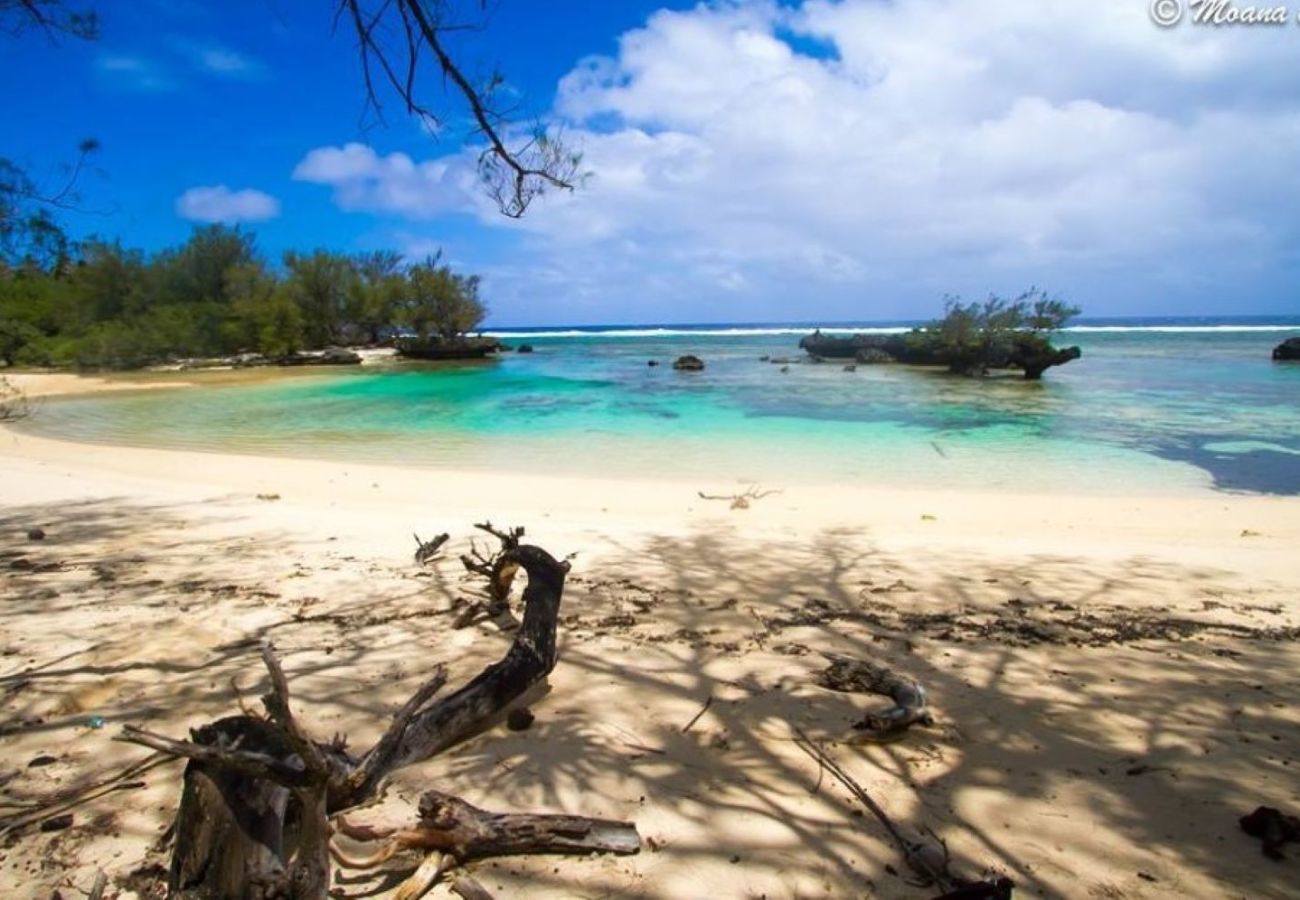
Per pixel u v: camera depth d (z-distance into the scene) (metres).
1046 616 6.00
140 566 7.16
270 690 4.38
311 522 9.24
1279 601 6.45
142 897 2.68
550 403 25.72
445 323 52.75
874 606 6.23
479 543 8.19
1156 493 11.92
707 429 19.58
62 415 22.69
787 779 3.57
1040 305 34.09
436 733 3.74
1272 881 2.84
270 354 48.31
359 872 2.90
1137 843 3.08
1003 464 14.57
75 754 3.66
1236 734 4.02
